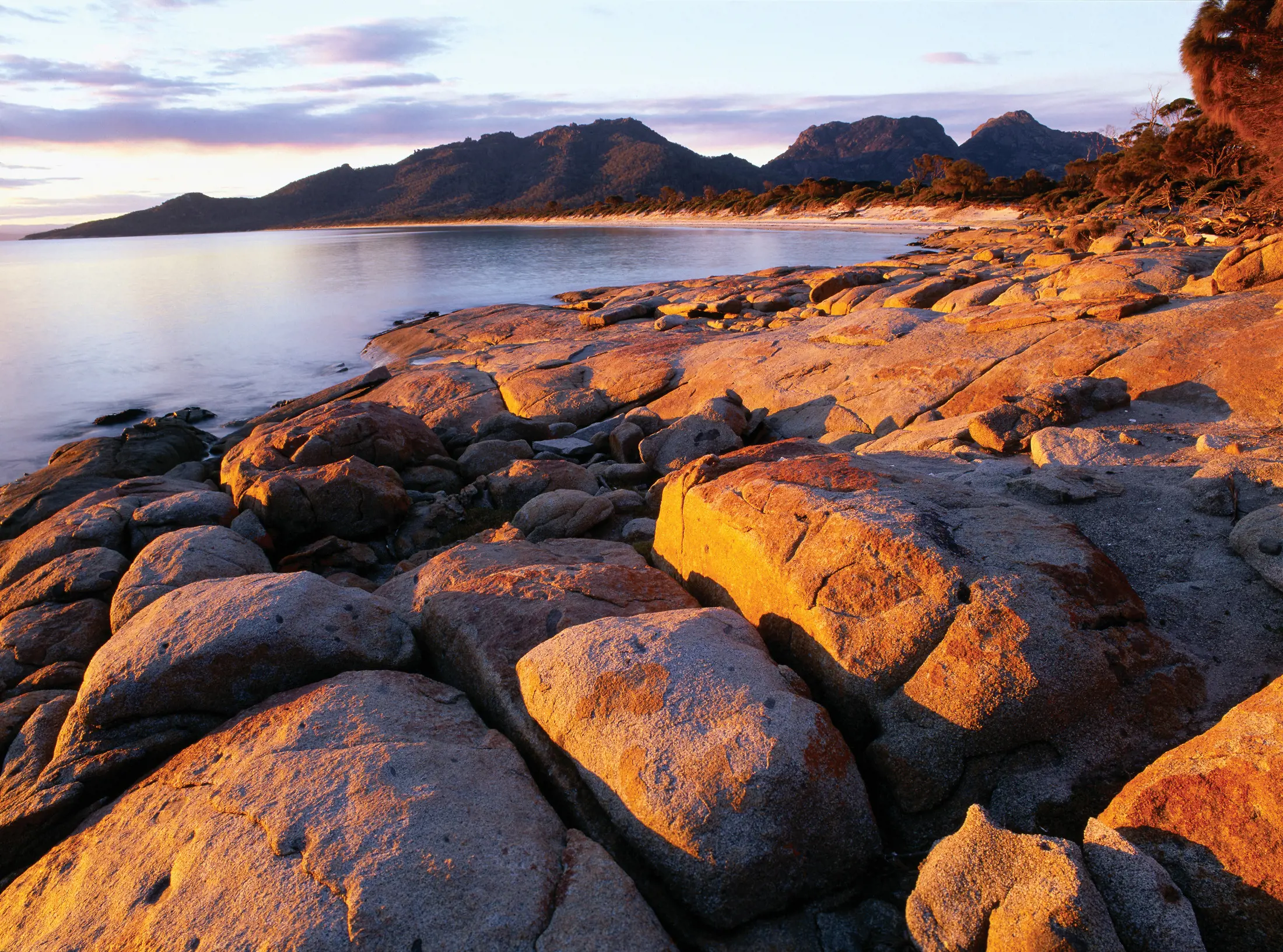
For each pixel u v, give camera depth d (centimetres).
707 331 2141
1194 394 930
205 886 340
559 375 1739
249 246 13850
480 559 739
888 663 444
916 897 339
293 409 1856
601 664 440
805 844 368
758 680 420
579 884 344
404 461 1251
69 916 360
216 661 496
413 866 329
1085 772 407
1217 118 2611
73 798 448
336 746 422
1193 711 427
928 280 1770
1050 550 479
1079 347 1104
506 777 412
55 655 684
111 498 1003
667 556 712
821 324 1681
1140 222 3825
